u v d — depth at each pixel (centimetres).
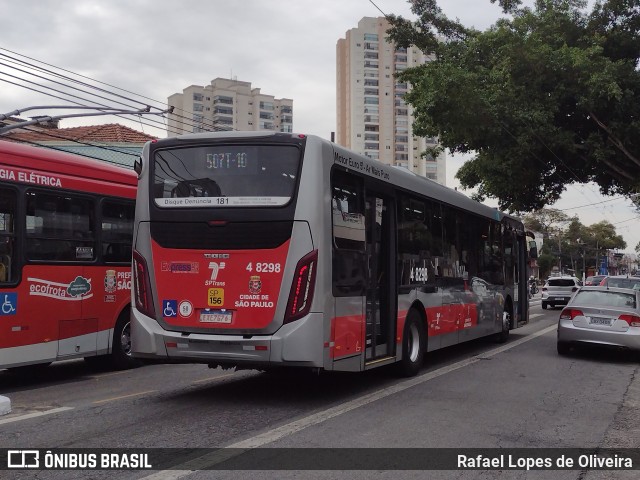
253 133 772
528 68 2159
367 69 9938
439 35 2530
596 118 2225
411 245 1012
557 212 8800
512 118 2133
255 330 739
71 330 973
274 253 742
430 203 1108
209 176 778
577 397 875
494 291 1481
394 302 940
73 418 702
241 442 599
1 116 1664
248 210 756
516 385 954
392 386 920
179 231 783
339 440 612
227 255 759
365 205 862
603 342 1256
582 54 2111
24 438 614
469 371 1085
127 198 1095
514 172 2444
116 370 1096
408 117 10025
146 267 798
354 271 818
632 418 753
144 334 789
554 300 3219
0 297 864
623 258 13325
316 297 732
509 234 1633
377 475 513
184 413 728
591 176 2739
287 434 630
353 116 9906
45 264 933
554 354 1349
